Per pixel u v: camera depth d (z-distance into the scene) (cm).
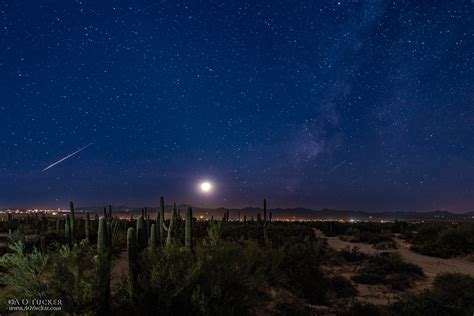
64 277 713
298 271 1159
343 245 3006
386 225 5138
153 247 815
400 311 855
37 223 3875
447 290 962
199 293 711
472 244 2323
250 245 1058
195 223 3444
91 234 2400
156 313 690
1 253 1653
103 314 711
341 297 1106
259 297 838
